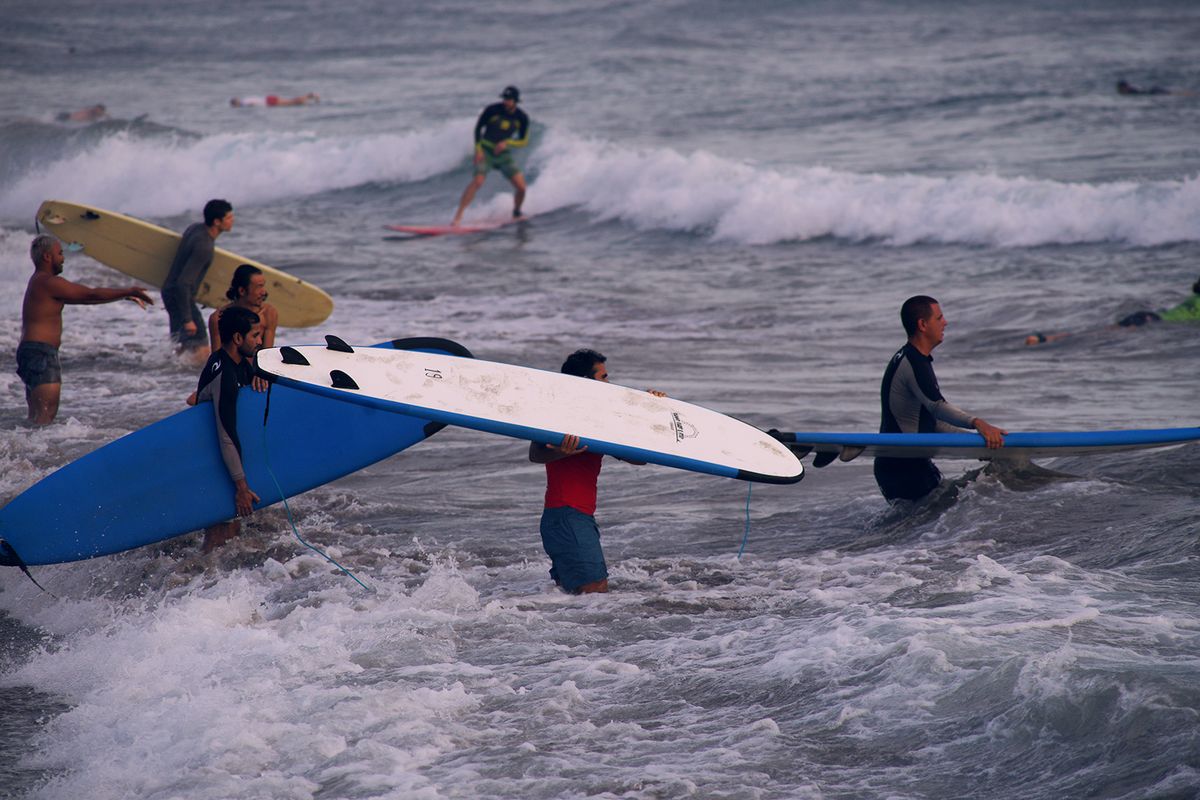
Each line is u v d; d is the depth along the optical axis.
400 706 14.91
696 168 84.44
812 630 16.72
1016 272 61.84
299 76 169.12
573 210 87.56
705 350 47.75
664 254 74.12
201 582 23.22
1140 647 14.53
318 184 101.00
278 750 13.88
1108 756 11.62
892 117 112.44
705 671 15.60
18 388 39.19
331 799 12.51
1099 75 133.62
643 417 22.47
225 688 16.06
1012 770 11.80
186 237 42.62
